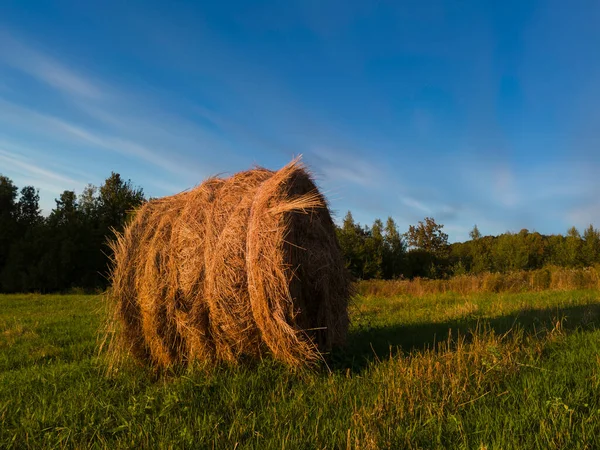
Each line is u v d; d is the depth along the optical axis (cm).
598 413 356
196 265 534
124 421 391
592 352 545
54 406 460
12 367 682
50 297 2294
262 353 539
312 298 590
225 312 514
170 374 559
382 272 3688
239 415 393
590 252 3984
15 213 4153
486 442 324
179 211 582
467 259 4481
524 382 439
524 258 4078
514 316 913
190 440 344
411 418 370
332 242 649
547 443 315
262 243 495
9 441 385
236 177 591
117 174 4178
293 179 564
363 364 568
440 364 496
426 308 1212
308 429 360
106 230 3878
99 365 605
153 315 555
